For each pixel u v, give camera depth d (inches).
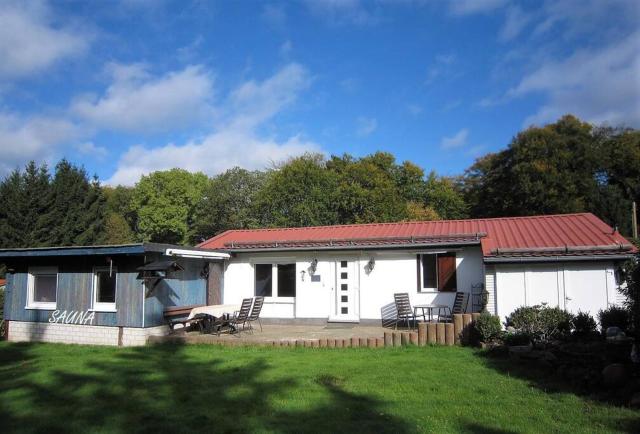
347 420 264.7
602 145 1491.1
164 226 2005.4
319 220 1289.4
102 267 577.3
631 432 239.8
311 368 391.5
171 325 585.9
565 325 443.8
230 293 725.9
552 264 528.1
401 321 646.5
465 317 489.7
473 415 270.4
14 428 260.2
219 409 287.6
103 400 310.8
